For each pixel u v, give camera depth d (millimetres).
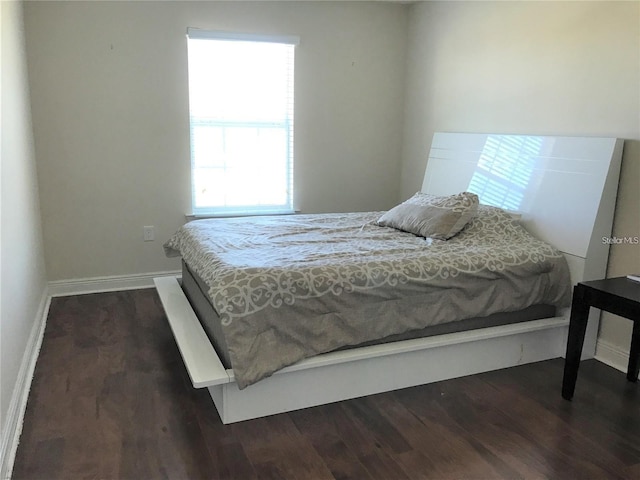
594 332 2967
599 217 2848
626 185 2824
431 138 4406
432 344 2543
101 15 3730
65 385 2551
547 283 2875
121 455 2012
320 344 2316
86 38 3721
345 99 4543
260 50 4203
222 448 2064
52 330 3236
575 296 2439
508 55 3539
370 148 4715
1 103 2326
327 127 4527
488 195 3600
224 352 2285
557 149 3137
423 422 2279
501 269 2709
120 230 4035
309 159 4523
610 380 2717
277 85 4309
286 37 4195
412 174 4691
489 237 3109
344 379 2426
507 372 2783
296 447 2082
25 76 3428
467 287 2627
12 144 2611
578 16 3021
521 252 2855
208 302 2574
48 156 3750
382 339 2494
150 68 3906
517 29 3453
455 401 2467
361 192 4766
